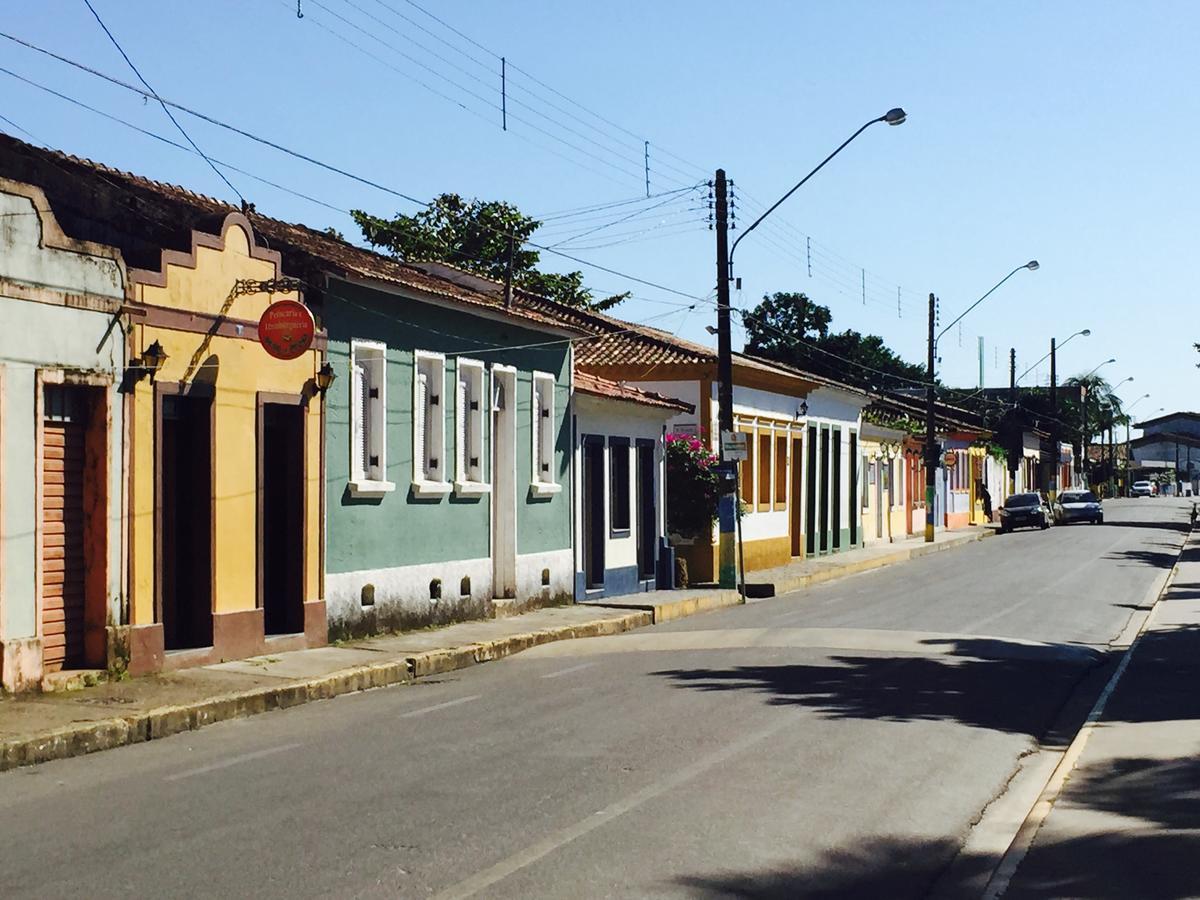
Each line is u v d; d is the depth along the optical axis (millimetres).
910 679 14641
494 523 22172
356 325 17734
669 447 29562
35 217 12727
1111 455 122875
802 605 25062
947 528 60250
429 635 18641
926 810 8664
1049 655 16969
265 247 16172
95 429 13539
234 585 15484
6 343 12398
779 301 71000
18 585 12539
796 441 38938
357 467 17906
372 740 11141
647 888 6711
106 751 10984
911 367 76938
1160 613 22594
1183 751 10336
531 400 22859
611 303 46625
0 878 6809
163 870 6961
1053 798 8898
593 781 9305
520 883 6758
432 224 44594
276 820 8125
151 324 14148
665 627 21547
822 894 6773
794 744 10750
